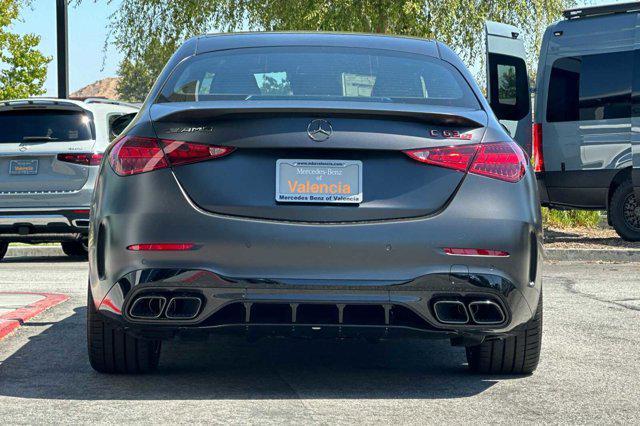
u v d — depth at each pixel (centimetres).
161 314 485
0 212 1344
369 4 2214
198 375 562
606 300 904
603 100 1505
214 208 483
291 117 485
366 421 459
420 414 475
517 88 1272
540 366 600
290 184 483
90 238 521
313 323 485
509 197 495
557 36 1559
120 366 554
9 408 483
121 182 495
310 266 478
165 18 2525
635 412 486
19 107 1366
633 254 1385
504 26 1320
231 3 2506
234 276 478
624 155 1488
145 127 498
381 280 480
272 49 567
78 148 1355
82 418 462
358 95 532
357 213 482
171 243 480
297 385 538
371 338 500
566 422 465
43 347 655
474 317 491
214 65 553
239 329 488
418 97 532
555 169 1557
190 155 487
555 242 1526
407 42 590
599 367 598
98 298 505
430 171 489
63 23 1834
